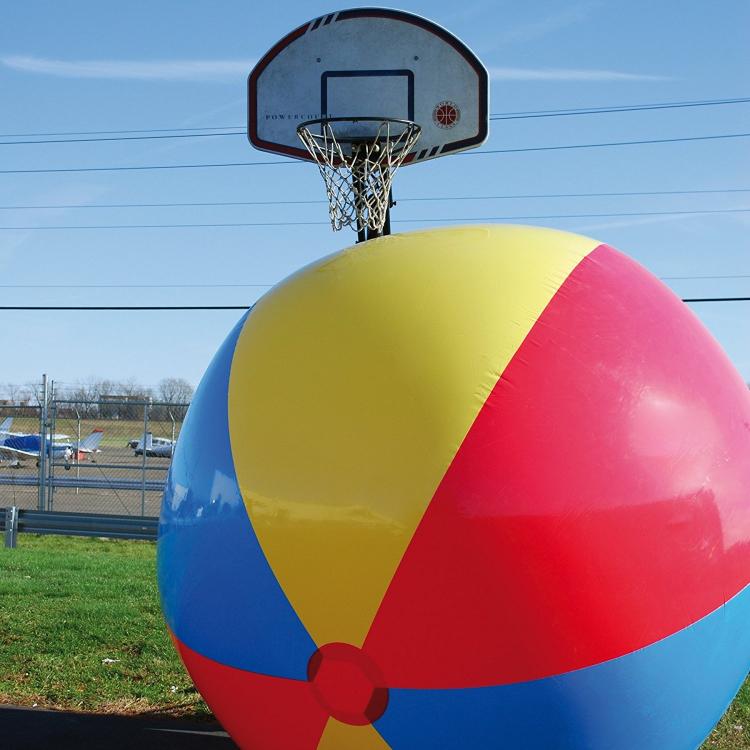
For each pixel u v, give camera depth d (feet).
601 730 10.00
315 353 10.61
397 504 9.51
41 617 23.38
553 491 9.45
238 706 10.96
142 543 46.26
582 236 12.50
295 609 9.97
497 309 10.38
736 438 10.85
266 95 28.27
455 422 9.66
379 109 27.94
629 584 9.58
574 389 9.90
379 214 27.89
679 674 10.14
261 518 10.14
